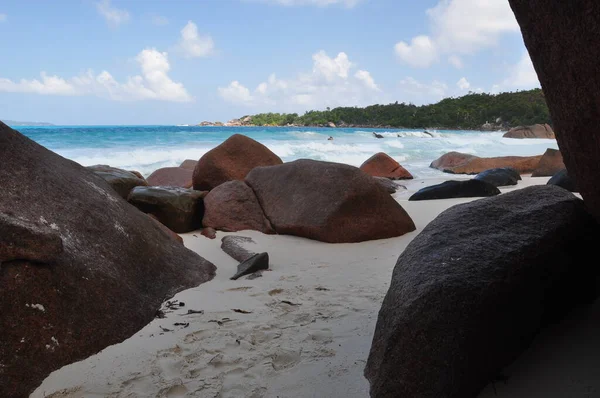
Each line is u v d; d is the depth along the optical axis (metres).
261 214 7.20
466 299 2.31
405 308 2.43
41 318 2.93
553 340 2.61
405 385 2.35
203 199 7.45
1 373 2.63
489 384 2.38
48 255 3.01
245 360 3.04
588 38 1.93
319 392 2.64
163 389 2.71
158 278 4.13
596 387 2.22
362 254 5.70
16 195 3.35
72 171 4.29
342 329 3.46
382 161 14.92
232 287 4.41
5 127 3.74
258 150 9.75
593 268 2.88
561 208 2.87
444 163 18.17
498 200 3.12
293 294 4.23
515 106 85.12
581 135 2.29
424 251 2.75
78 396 2.64
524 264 2.48
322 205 6.53
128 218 4.35
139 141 25.53
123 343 3.24
